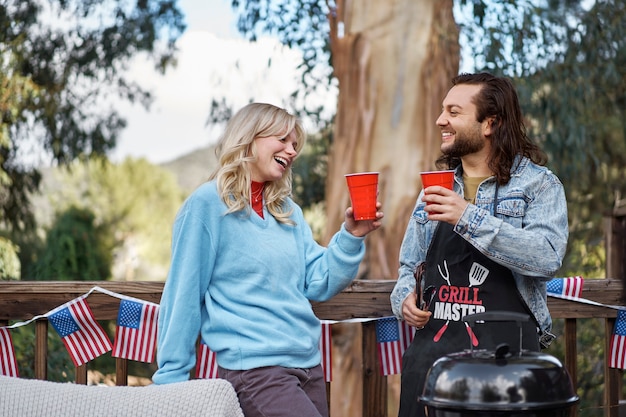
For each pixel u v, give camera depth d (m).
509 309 2.70
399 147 6.68
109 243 16.81
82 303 3.30
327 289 2.89
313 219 10.08
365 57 6.78
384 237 6.56
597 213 10.15
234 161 2.79
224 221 2.77
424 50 6.73
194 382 2.48
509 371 2.09
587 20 8.73
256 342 2.71
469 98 2.82
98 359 8.00
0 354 3.31
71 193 20.98
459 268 2.77
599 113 9.44
